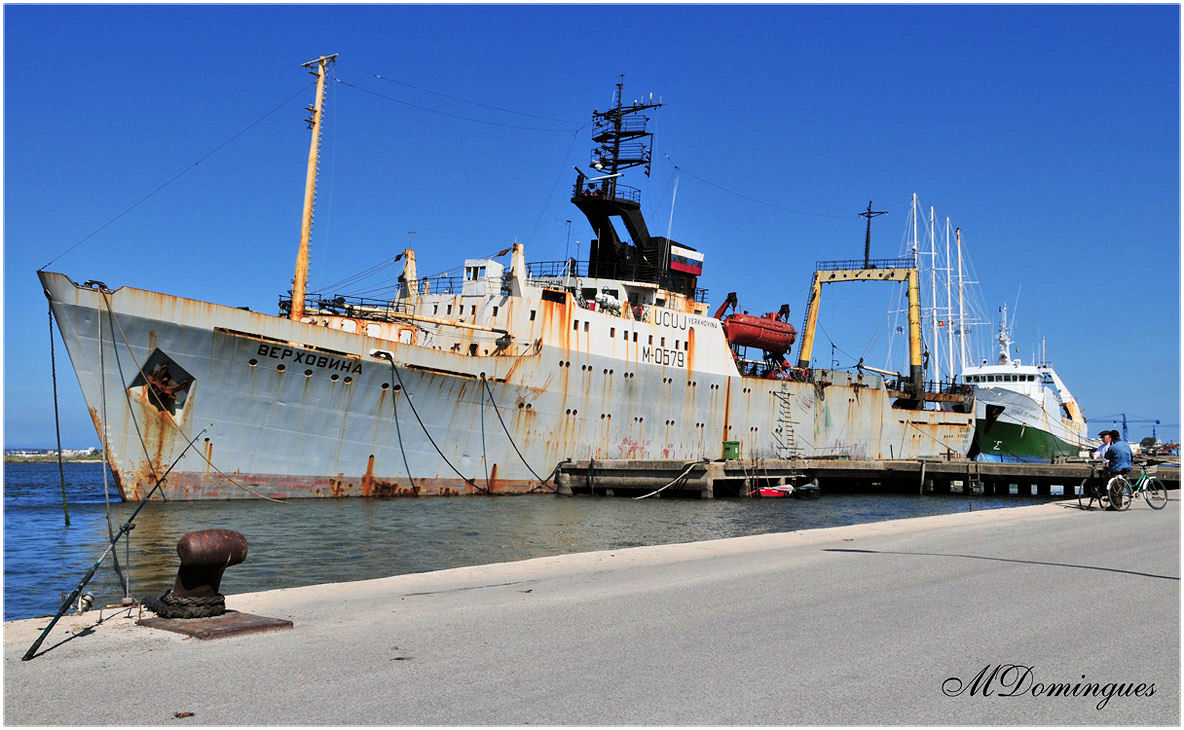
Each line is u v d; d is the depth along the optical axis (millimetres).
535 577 13047
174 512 28562
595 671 7336
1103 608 9883
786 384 54750
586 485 42062
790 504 40719
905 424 64562
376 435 35031
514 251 41438
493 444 39094
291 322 31922
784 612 9805
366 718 6137
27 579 17828
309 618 9570
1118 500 24984
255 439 32094
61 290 27703
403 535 25094
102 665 7492
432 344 41438
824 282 67125
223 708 6348
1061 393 84688
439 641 8414
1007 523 21297
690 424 48281
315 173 35156
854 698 6609
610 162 49250
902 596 10758
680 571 13383
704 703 6484
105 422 29141
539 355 40250
